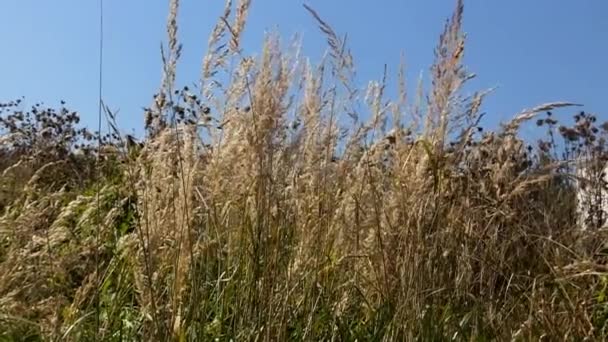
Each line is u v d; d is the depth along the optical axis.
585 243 2.44
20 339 2.00
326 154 2.17
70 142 3.77
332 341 2.04
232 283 2.00
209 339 1.96
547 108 2.24
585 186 2.83
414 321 2.04
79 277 2.21
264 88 1.98
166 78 1.99
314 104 2.15
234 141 2.01
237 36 1.99
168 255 1.98
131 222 2.21
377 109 2.21
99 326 2.01
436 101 2.12
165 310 1.90
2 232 2.22
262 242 1.97
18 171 2.61
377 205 2.16
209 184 2.03
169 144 2.00
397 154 2.13
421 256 2.08
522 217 2.39
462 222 2.22
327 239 2.12
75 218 2.41
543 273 2.37
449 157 2.14
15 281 2.13
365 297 2.12
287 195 2.10
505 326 2.20
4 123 4.08
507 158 2.31
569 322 2.16
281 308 1.95
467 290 2.19
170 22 1.96
